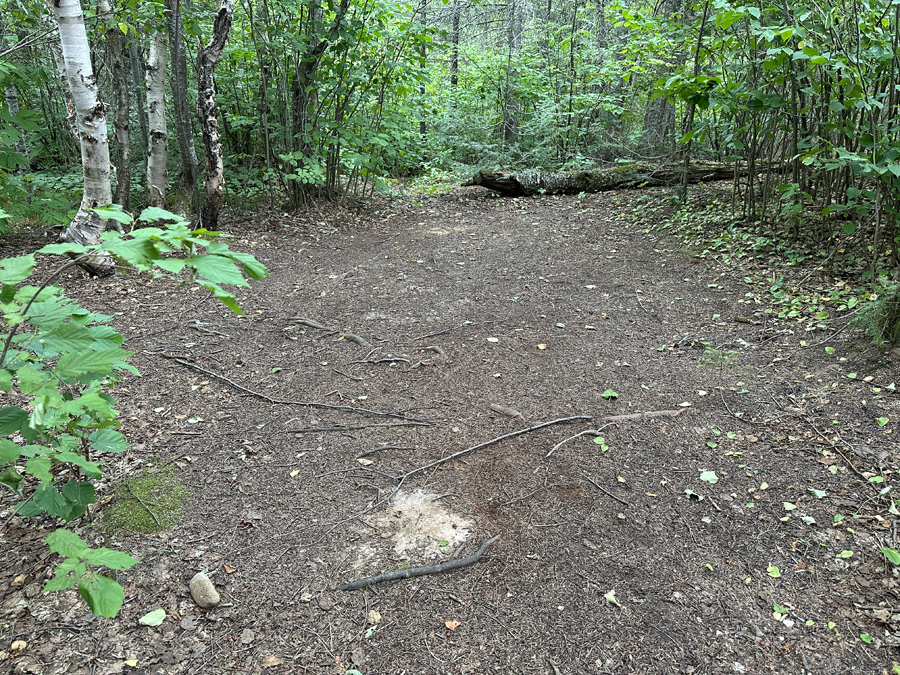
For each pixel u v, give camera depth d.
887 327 3.57
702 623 2.06
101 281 5.25
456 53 14.25
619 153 11.40
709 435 3.10
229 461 2.93
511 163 12.07
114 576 2.22
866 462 2.76
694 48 7.25
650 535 2.46
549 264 5.94
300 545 2.41
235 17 7.53
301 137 7.74
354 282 5.48
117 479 2.76
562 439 3.11
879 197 4.08
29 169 9.20
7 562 2.27
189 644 1.98
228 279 1.30
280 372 3.84
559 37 12.32
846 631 2.00
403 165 12.55
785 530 2.45
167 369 3.80
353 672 1.89
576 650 1.97
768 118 5.84
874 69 4.28
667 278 5.31
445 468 2.90
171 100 9.26
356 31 7.55
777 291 4.61
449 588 2.22
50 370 1.67
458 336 4.35
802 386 3.43
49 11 6.61
